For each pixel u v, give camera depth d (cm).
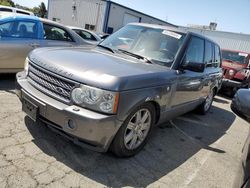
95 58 342
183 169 348
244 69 992
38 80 323
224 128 570
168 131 475
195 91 488
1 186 248
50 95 304
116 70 308
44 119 308
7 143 320
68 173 286
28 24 591
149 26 456
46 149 323
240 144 486
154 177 313
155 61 389
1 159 287
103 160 324
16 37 564
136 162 338
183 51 415
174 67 393
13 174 267
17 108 429
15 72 579
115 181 289
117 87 280
